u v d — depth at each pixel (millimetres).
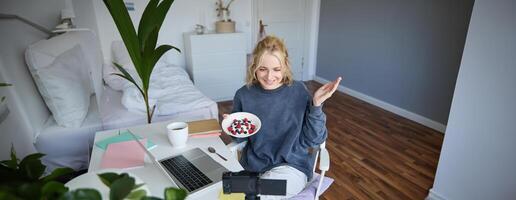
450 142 1660
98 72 2469
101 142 1245
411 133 2869
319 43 4559
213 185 964
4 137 1199
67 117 1644
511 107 1351
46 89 1565
